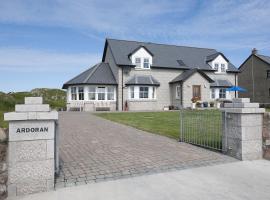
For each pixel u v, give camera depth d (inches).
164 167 221.8
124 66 1067.3
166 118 637.9
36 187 169.2
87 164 230.1
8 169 164.6
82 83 1026.1
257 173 206.5
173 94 1147.3
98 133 406.9
